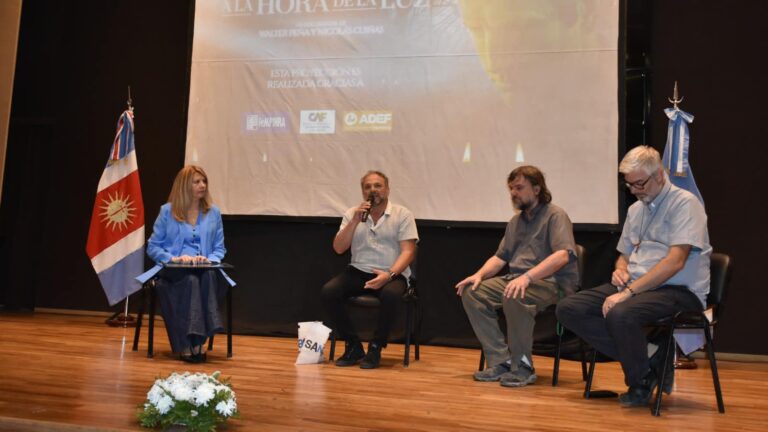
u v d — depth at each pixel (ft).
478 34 14.47
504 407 8.21
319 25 15.34
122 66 17.66
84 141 17.87
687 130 12.85
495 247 14.53
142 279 11.12
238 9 15.79
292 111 15.38
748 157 13.97
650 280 8.52
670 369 8.93
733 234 13.96
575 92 13.94
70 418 6.89
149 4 17.53
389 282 11.19
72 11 18.07
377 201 11.79
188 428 6.49
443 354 13.24
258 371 10.33
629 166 8.82
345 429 6.81
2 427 6.85
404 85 14.82
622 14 13.79
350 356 11.35
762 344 13.65
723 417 8.00
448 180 14.48
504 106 14.28
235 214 15.51
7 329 14.24
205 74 15.85
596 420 7.64
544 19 14.16
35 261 18.28
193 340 11.02
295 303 15.49
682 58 14.34
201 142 15.78
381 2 15.03
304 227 15.55
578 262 10.89
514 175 10.69
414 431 6.84
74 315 17.44
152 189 17.19
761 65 14.01
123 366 10.27
